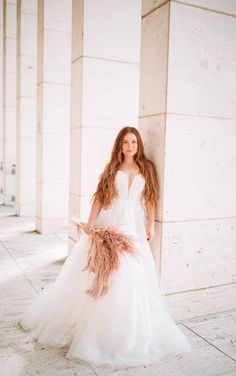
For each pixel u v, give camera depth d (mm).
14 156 10258
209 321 3424
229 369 2674
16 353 2816
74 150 5109
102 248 2822
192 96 3248
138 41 5074
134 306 2797
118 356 2703
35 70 8391
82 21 4742
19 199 8641
